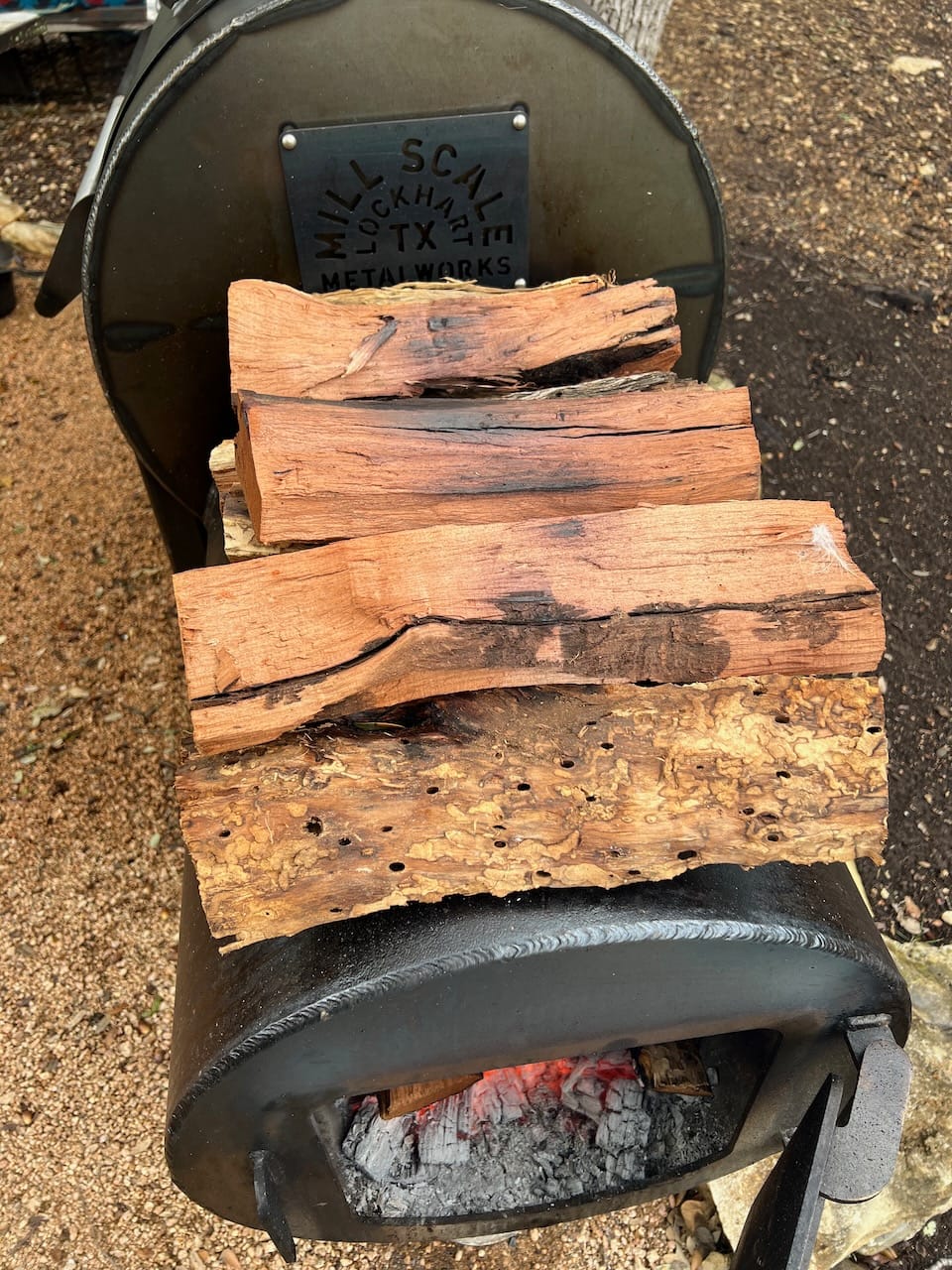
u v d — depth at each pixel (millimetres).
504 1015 695
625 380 857
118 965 1277
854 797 689
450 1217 906
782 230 2031
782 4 2551
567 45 919
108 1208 1122
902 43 2465
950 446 1729
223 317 1043
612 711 696
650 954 676
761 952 691
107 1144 1159
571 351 882
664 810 685
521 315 892
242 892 664
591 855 680
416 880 673
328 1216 870
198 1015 723
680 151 993
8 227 2074
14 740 1461
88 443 1809
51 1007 1247
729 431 800
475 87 931
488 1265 1097
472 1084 930
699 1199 1135
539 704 701
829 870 790
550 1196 931
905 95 2318
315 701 673
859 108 2279
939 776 1445
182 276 1009
